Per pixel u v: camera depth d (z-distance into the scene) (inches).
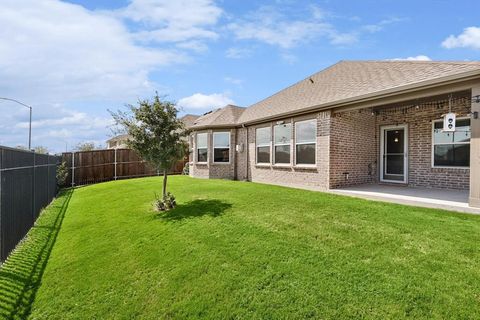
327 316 135.8
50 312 167.6
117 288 182.1
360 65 482.9
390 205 303.1
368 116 459.8
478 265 167.3
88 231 290.5
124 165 821.9
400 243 199.5
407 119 435.5
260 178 554.6
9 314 166.9
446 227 226.1
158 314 154.0
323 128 413.1
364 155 452.1
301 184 452.4
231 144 633.0
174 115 347.6
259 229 238.7
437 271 163.0
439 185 398.6
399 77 343.6
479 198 260.7
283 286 159.3
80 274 204.4
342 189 399.2
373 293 147.5
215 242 220.8
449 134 387.2
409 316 131.3
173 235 245.0
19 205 285.4
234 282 167.8
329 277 163.3
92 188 598.5
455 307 134.4
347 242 205.0
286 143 489.1
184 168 865.5
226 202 338.0
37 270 219.3
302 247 200.7
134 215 322.7
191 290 167.6
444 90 284.4
